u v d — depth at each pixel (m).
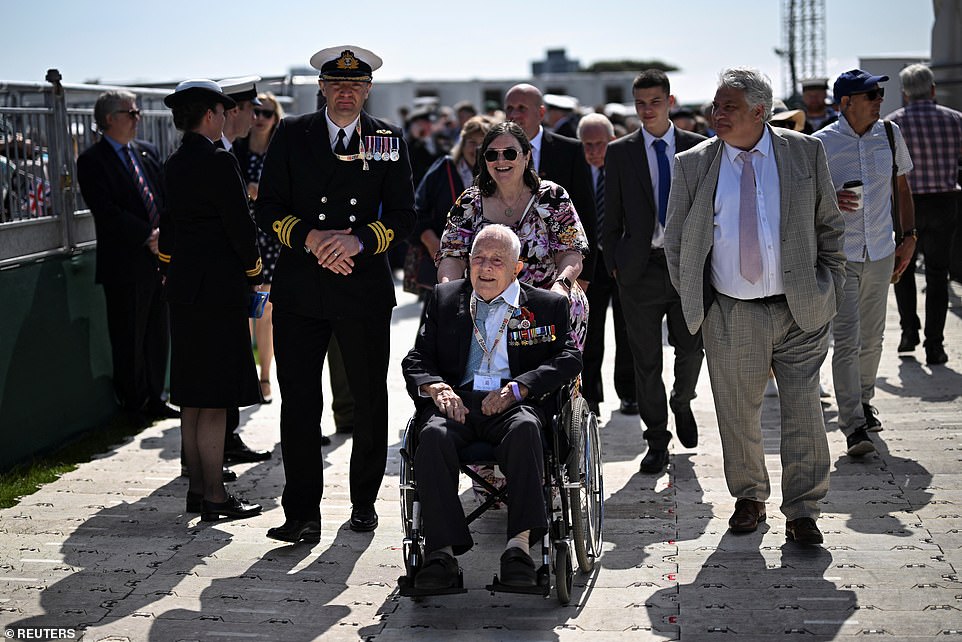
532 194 5.32
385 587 4.59
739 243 4.71
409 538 4.23
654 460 6.10
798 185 4.66
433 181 7.34
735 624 4.07
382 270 5.24
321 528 5.33
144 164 7.36
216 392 5.35
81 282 7.09
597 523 4.75
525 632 4.08
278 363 5.14
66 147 6.99
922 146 7.93
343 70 4.98
